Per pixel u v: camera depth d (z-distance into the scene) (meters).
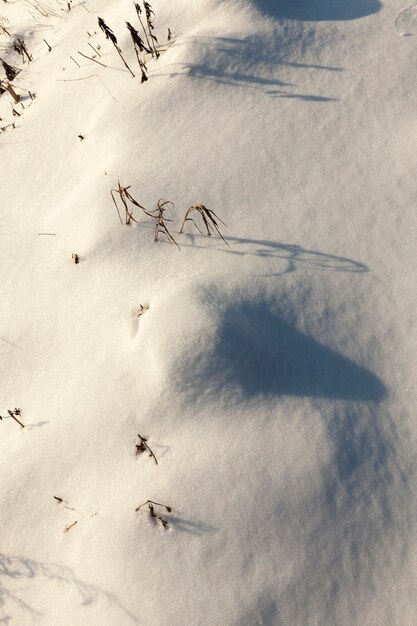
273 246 2.55
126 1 3.07
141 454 2.39
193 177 2.68
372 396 2.37
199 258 2.57
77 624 2.29
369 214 2.55
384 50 2.78
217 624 2.24
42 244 2.73
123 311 2.54
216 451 2.35
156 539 2.31
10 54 3.28
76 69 3.06
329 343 2.42
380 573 2.24
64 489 2.41
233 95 2.78
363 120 2.68
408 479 2.29
